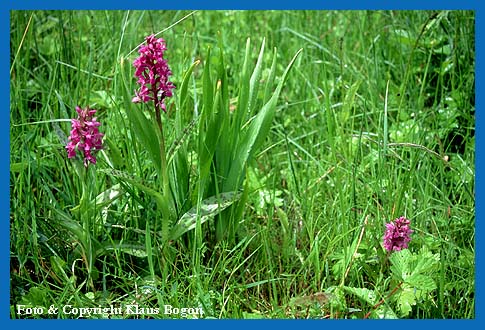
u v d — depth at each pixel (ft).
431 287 3.29
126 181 3.52
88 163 3.44
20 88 4.26
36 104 4.33
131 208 3.76
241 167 3.71
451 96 4.64
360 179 4.01
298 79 4.95
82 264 3.69
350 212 3.72
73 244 3.68
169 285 3.58
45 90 4.42
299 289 3.62
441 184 3.99
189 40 5.20
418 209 3.90
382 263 3.44
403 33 5.00
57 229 3.73
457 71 4.74
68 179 3.80
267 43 5.26
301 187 4.12
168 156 3.54
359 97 4.64
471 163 4.21
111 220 3.81
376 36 5.16
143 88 3.42
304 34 5.26
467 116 4.47
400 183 3.99
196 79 4.91
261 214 4.01
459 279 3.64
